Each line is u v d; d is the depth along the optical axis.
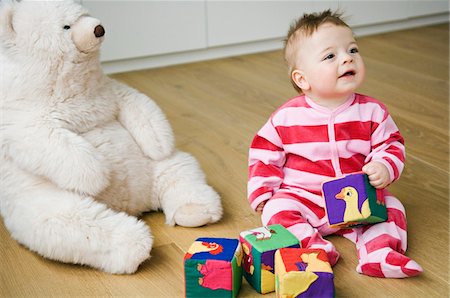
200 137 1.90
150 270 1.25
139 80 2.44
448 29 3.01
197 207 1.39
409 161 1.71
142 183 1.42
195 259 1.11
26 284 1.22
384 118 1.34
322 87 1.30
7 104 1.32
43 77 1.30
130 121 1.43
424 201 1.50
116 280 1.23
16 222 1.31
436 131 1.90
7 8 1.30
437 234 1.35
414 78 2.37
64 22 1.30
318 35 1.30
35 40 1.28
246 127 1.96
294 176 1.37
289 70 1.38
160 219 1.45
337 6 2.81
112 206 1.38
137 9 2.48
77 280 1.23
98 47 1.35
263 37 2.73
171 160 1.47
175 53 2.62
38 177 1.33
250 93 2.27
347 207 1.24
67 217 1.25
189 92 2.29
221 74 2.49
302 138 1.35
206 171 1.67
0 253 1.33
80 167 1.28
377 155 1.31
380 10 2.91
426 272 1.21
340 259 1.27
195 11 2.58
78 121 1.35
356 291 1.16
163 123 1.46
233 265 1.11
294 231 1.27
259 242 1.17
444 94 2.20
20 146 1.29
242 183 1.61
